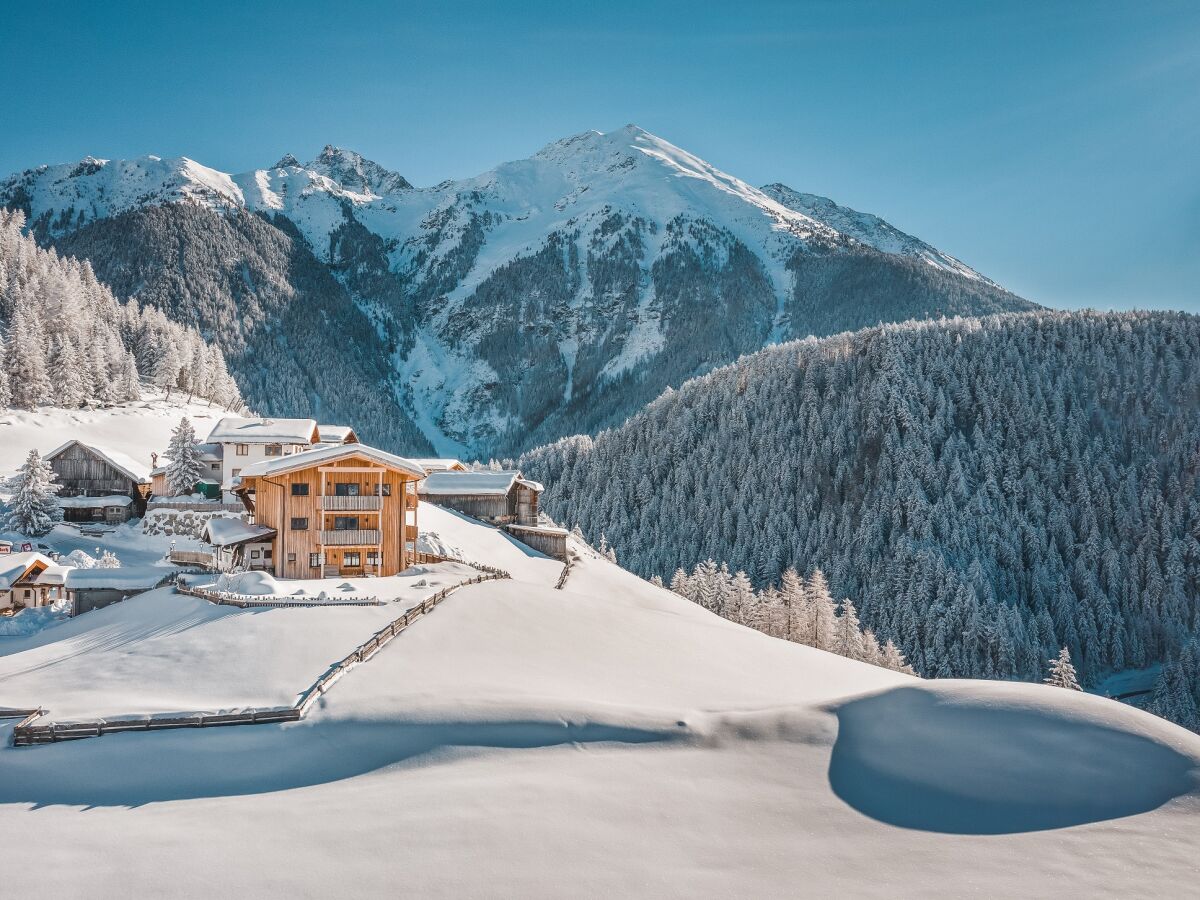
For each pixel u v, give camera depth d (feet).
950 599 385.91
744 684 112.16
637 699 97.60
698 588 293.23
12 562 170.50
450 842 60.80
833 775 78.79
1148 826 67.36
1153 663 399.44
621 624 138.21
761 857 61.67
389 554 167.02
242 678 96.07
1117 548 451.12
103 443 338.75
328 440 286.46
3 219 529.04
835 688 116.37
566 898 53.83
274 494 165.99
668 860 60.13
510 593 143.02
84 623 139.44
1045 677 358.64
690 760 80.74
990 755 78.79
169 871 55.67
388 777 75.05
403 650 105.70
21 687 95.20
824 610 257.75
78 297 464.24
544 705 87.97
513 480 263.70
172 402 444.55
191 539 224.74
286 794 71.46
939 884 57.98
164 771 74.74
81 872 55.31
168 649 105.60
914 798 73.61
